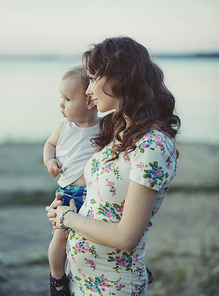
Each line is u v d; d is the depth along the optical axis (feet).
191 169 32.42
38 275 14.30
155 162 5.25
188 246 16.46
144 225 5.27
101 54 5.68
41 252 16.74
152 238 18.22
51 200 25.08
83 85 6.97
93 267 5.84
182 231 18.99
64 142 7.19
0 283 13.34
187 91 102.58
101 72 5.65
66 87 6.95
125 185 5.50
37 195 25.54
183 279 12.94
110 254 5.72
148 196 5.24
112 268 5.75
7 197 24.99
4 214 22.47
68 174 6.99
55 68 224.53
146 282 6.10
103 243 5.48
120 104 5.65
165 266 14.39
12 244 17.81
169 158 5.40
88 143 7.06
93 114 7.25
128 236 5.24
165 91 5.99
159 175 5.25
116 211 5.62
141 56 5.71
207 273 13.07
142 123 5.46
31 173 31.53
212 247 15.76
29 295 12.48
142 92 5.58
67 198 6.92
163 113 5.94
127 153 5.43
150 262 15.03
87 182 6.13
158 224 20.51
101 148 6.17
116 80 5.56
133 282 5.78
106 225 5.47
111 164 5.65
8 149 41.91
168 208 23.38
